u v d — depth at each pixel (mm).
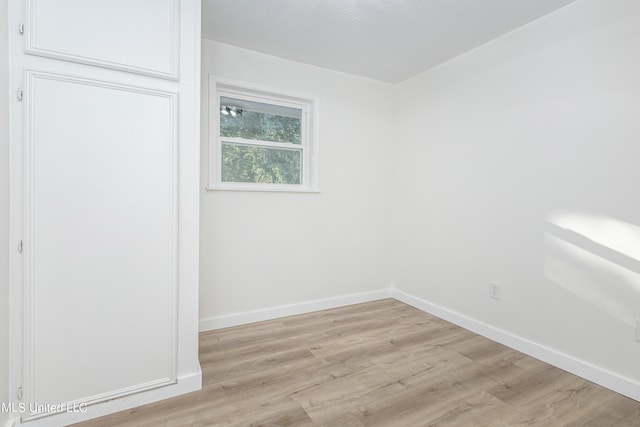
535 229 2123
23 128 1344
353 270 3199
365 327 2633
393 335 2480
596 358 1828
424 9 2029
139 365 1614
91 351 1505
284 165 2936
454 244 2711
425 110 2988
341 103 3055
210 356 2123
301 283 2930
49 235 1406
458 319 2672
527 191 2164
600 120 1797
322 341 2367
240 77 2588
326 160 3000
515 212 2240
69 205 1441
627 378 1706
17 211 1346
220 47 2510
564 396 1711
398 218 3314
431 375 1913
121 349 1569
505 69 2297
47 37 1372
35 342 1392
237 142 2693
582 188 1881
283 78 2760
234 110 2703
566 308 1964
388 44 2494
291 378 1873
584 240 1875
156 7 1603
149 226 1619
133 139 1566
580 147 1885
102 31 1478
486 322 2451
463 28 2240
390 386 1798
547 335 2062
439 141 2840
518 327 2232
